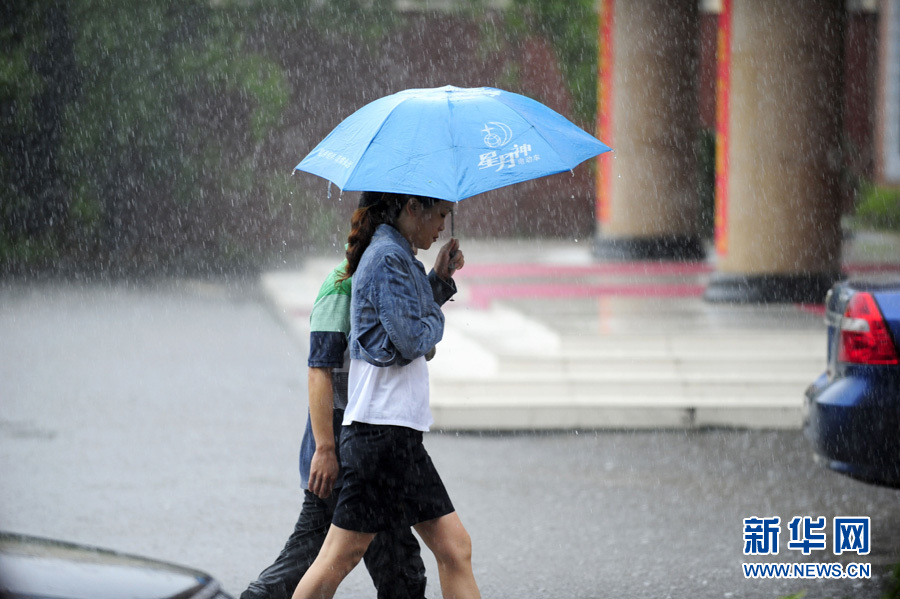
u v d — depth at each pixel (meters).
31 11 81.81
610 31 68.88
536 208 96.56
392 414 14.50
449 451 31.61
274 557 22.33
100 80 84.88
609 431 34.00
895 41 99.88
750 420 33.94
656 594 20.22
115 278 75.81
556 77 95.81
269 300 65.19
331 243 91.75
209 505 26.05
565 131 14.58
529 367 35.69
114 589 10.90
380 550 15.47
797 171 47.31
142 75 85.81
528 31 94.81
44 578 10.84
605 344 36.59
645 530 24.22
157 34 85.69
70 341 50.84
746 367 35.59
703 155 92.88
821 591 20.30
